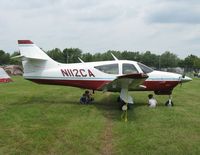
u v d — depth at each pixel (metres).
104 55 67.38
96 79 9.86
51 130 6.21
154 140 5.55
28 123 6.88
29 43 10.10
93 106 9.59
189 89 17.48
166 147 5.15
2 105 9.67
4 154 4.78
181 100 11.70
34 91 15.12
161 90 10.09
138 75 7.41
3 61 77.44
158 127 6.62
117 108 9.20
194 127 6.63
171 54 82.12
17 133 5.97
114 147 5.18
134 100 11.39
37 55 10.11
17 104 9.95
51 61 10.16
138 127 6.58
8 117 7.53
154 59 77.38
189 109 9.23
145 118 7.60
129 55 75.19
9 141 5.44
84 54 67.56
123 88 8.73
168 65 79.62
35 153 4.85
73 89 16.38
